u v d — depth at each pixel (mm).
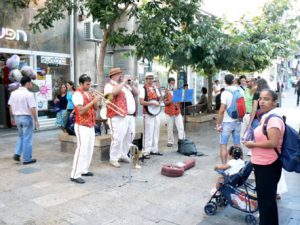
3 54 11062
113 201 4863
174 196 5094
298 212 4508
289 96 30531
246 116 7559
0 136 10008
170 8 7602
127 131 6801
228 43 10305
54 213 4438
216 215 4422
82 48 12914
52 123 11766
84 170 5832
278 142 3383
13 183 5594
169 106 8641
